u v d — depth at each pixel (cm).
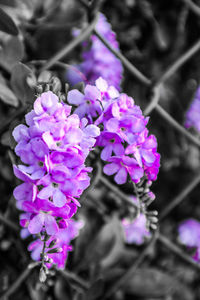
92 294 52
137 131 40
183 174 68
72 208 39
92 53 55
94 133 40
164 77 53
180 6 63
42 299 51
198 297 69
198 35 66
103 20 56
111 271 56
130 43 64
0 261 51
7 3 52
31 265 42
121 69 56
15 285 48
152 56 65
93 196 56
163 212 56
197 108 65
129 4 62
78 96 41
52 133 38
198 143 54
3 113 50
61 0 55
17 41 48
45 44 54
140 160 41
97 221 56
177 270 63
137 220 57
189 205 71
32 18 54
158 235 57
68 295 51
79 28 55
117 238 57
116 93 42
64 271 51
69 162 38
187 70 69
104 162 46
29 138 38
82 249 55
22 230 46
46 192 38
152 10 63
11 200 48
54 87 41
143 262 61
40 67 49
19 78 44
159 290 58
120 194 51
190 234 65
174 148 65
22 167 38
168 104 64
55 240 40
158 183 68
